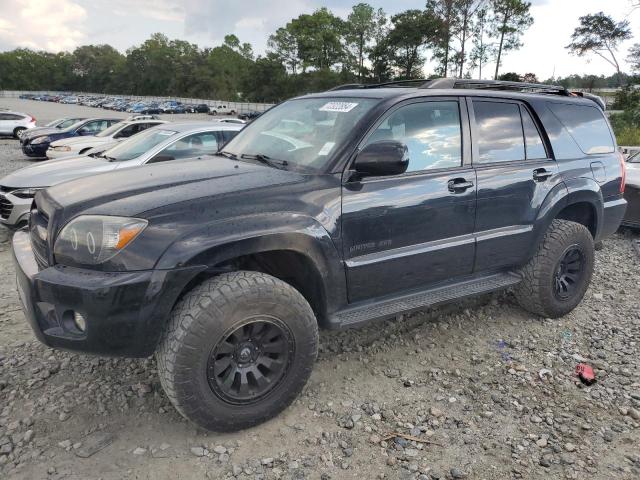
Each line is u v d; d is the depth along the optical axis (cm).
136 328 248
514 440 285
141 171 328
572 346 396
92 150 772
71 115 5238
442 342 397
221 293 258
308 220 285
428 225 339
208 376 261
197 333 253
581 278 443
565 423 301
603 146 470
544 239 418
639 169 772
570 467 265
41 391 316
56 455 262
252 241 266
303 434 285
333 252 298
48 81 15538
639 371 360
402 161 295
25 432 277
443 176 345
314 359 296
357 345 386
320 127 339
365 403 314
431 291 364
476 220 366
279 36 10506
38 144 1745
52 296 251
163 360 256
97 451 266
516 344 397
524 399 324
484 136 378
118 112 6456
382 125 325
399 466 263
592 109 471
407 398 322
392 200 319
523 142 404
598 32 4488
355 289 317
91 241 253
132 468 255
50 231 267
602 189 454
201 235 256
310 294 309
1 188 654
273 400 285
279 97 9538
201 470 255
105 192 281
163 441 275
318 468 259
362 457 268
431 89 358
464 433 290
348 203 303
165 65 13088
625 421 304
